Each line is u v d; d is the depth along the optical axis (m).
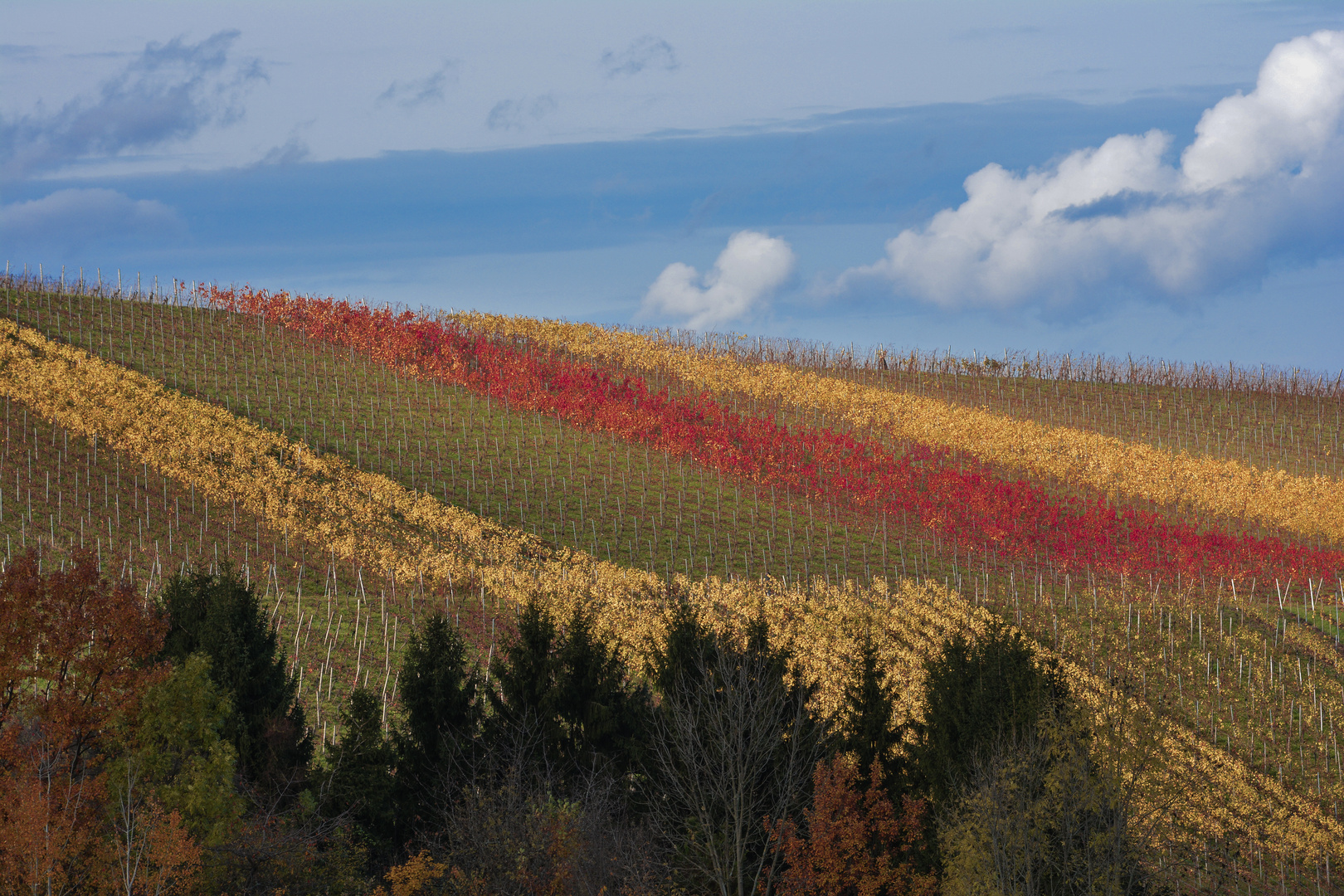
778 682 27.31
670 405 92.31
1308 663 54.56
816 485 81.69
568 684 30.81
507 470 79.88
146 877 20.20
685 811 27.08
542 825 22.81
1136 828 24.62
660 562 68.00
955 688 29.73
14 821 19.41
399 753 29.84
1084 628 56.97
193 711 23.30
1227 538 71.38
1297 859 38.00
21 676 22.88
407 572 58.81
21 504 58.50
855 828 23.55
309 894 22.58
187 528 60.72
